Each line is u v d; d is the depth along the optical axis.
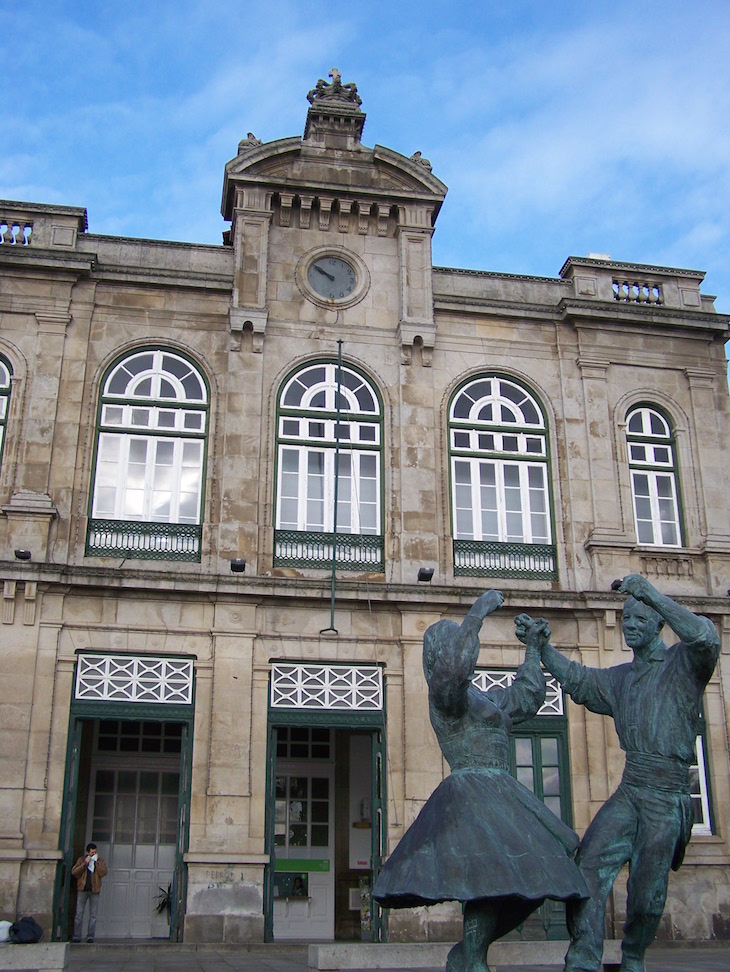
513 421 20.16
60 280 19.11
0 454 18.03
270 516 18.44
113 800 19.70
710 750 18.45
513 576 18.98
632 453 20.52
